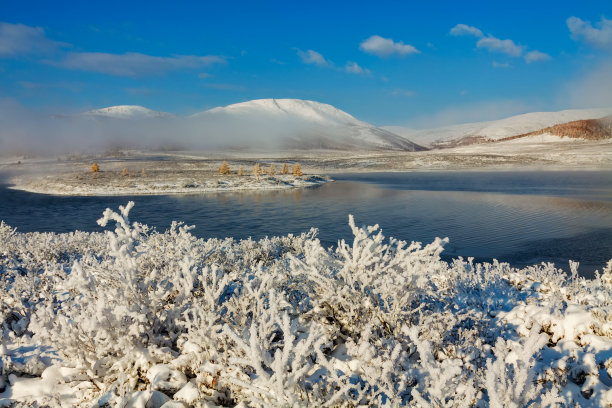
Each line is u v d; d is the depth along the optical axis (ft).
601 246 63.00
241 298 13.10
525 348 7.46
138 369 11.61
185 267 14.12
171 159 504.43
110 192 176.55
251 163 418.51
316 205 126.93
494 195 142.51
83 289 13.39
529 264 54.08
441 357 11.68
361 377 10.26
